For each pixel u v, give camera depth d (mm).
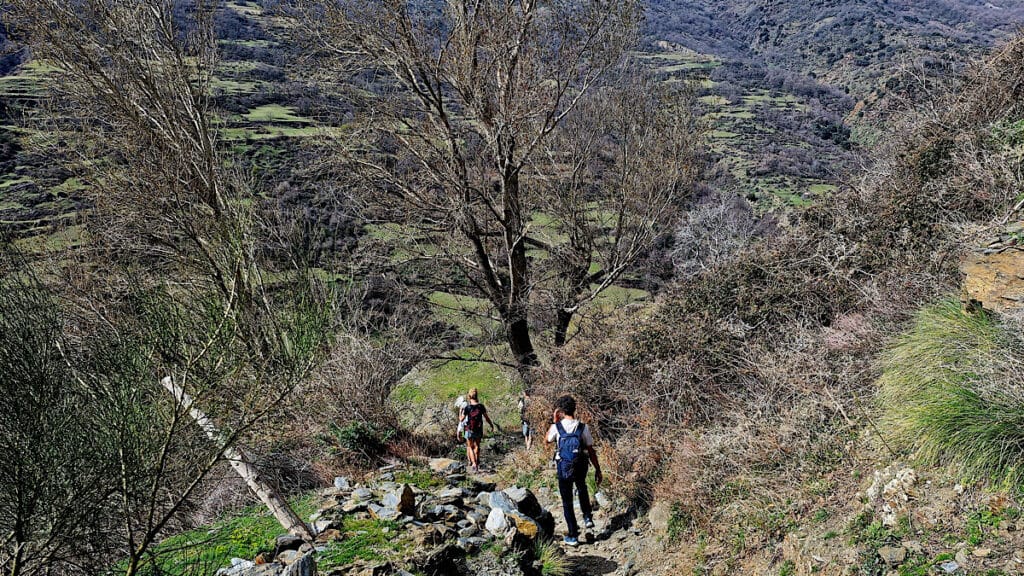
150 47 12844
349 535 5781
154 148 12445
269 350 5523
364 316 13523
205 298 5656
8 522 3818
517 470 9984
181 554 5582
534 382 12188
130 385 4402
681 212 17094
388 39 12820
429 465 9359
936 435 4594
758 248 9469
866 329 6832
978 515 4086
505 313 14977
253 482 5988
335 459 10086
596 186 15789
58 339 4344
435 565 5145
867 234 8461
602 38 13164
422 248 14180
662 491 6766
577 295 15609
